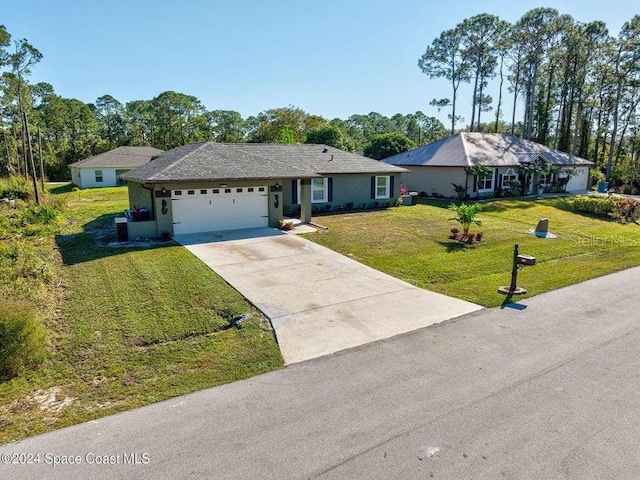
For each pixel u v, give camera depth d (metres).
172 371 6.42
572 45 37.31
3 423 5.12
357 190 22.42
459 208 15.59
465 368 6.42
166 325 7.94
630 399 5.53
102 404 5.54
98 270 10.99
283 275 11.13
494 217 21.05
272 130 54.34
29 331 6.41
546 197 28.02
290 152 23.14
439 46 43.38
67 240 14.67
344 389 5.84
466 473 4.16
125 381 6.13
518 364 6.54
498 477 4.11
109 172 39.44
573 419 5.07
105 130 69.31
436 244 14.93
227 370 6.46
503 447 4.56
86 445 4.67
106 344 7.18
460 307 9.24
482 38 41.25
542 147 32.81
